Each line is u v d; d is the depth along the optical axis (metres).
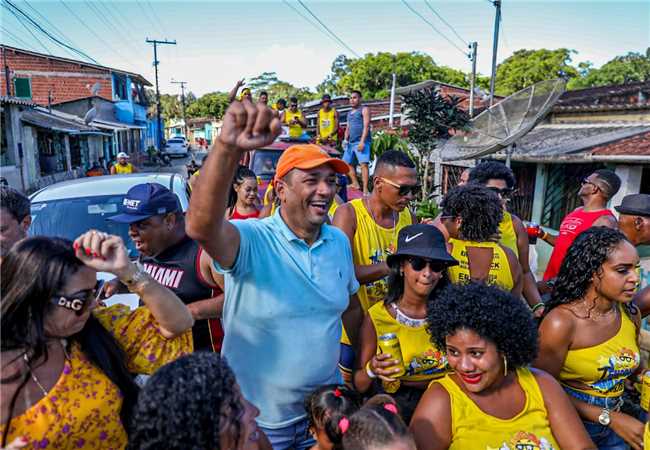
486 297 1.85
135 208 2.63
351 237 3.25
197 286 2.78
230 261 1.92
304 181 2.00
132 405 1.66
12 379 1.47
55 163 19.67
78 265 1.56
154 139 51.81
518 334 1.82
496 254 2.96
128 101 31.48
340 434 1.77
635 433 2.27
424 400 1.91
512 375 1.94
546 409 1.90
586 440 1.87
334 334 2.22
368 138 10.05
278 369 2.08
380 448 1.55
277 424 2.14
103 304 2.42
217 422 1.25
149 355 1.76
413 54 45.62
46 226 3.98
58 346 1.58
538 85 7.62
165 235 2.74
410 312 2.44
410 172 3.13
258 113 1.52
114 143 30.66
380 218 3.33
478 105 16.84
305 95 50.47
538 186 8.91
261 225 2.09
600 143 7.56
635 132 8.04
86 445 1.54
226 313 2.13
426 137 10.48
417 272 2.33
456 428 1.83
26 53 29.08
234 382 1.37
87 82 30.56
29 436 1.47
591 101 11.02
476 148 7.90
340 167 2.06
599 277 2.28
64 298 1.50
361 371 2.40
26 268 1.47
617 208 3.76
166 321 1.74
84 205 4.19
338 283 2.22
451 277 2.96
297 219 2.09
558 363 2.43
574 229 4.10
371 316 2.47
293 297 2.05
